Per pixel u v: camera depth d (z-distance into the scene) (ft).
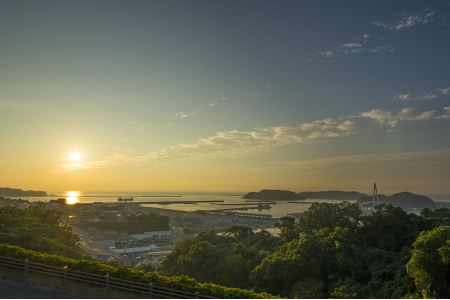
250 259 217.56
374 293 160.04
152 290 85.20
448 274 134.92
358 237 237.45
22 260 100.73
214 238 281.33
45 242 204.44
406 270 158.51
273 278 181.57
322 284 174.60
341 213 259.60
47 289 87.35
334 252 193.47
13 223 228.84
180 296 83.30
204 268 217.77
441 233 149.59
